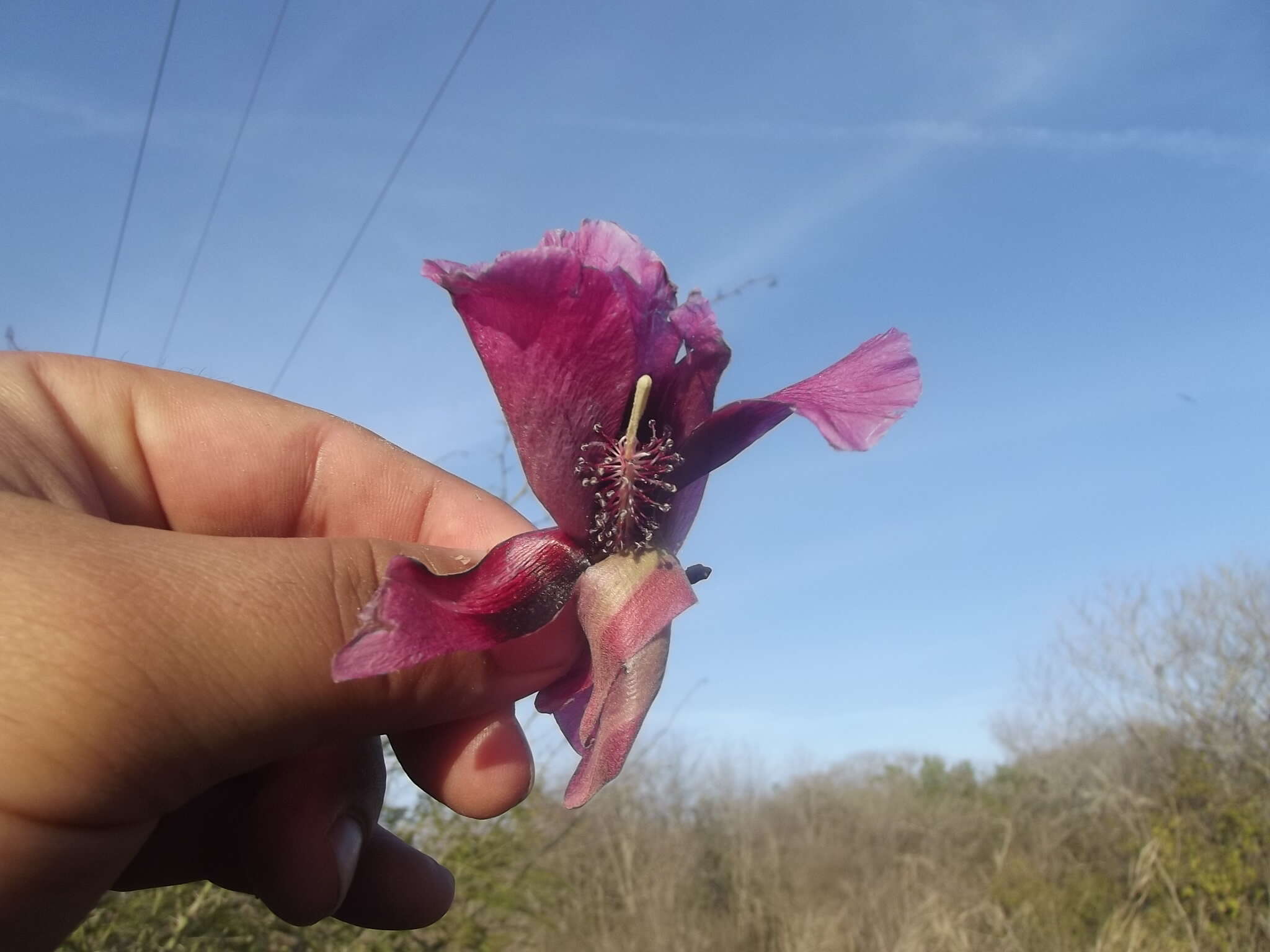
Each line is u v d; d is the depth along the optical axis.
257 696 0.10
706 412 0.11
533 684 0.12
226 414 0.16
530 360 0.10
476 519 0.17
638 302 0.11
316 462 0.17
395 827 0.45
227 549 0.10
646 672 0.10
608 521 0.11
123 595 0.09
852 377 0.11
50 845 0.09
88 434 0.15
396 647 0.10
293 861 0.14
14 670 0.09
